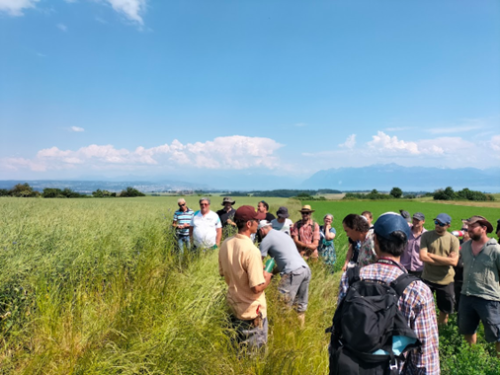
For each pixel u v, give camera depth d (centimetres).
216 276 505
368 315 173
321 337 406
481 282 454
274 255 491
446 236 562
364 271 210
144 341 341
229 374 310
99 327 369
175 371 294
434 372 182
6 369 297
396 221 208
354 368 175
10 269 381
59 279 432
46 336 343
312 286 564
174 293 441
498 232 558
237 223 375
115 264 534
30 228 582
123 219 869
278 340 390
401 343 181
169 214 1045
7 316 344
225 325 360
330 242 804
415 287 191
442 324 563
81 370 295
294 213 2559
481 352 350
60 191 6962
